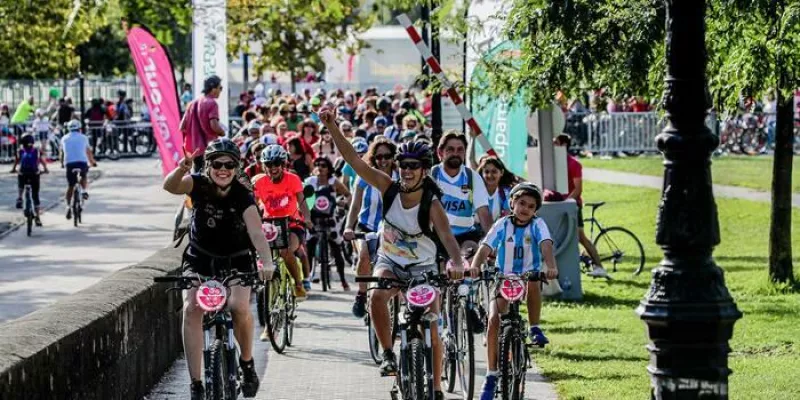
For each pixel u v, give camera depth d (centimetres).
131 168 7356
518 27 2439
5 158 7688
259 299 2272
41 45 6962
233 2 4362
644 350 2169
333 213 3036
